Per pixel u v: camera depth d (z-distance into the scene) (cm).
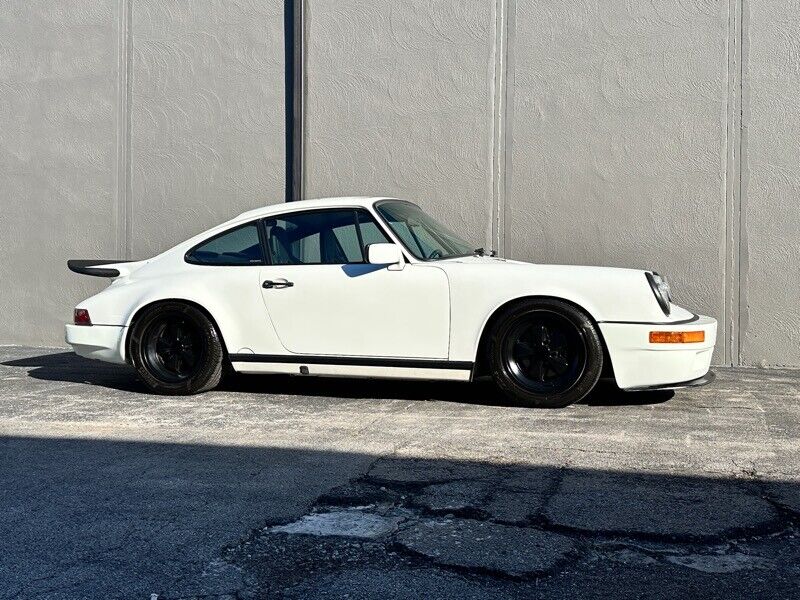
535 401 574
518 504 376
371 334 593
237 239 636
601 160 809
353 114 862
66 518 364
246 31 895
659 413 560
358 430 516
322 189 871
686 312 598
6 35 953
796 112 768
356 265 600
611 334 559
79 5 935
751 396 622
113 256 930
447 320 580
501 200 834
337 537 342
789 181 769
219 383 681
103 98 930
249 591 294
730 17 780
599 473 421
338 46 866
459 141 841
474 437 495
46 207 945
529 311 569
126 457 459
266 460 449
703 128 787
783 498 382
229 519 361
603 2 807
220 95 902
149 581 302
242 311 618
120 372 758
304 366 607
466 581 302
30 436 506
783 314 772
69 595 291
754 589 296
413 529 349
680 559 321
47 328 948
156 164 917
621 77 804
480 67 836
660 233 798
